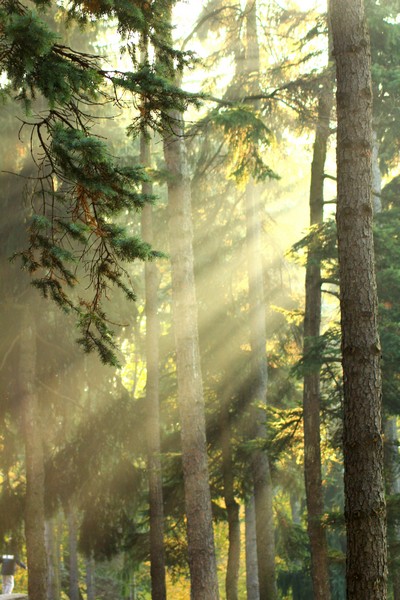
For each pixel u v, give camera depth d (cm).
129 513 2644
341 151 1066
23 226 2239
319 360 1838
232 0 2406
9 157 2259
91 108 2364
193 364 1809
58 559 3628
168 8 1009
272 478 2662
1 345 2472
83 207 852
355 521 1005
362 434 1016
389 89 1861
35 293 2402
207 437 2594
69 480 2566
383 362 1777
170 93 856
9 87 856
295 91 1900
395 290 1822
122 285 884
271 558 2366
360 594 991
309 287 1905
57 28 1888
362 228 1050
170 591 3834
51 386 2581
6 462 2594
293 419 2020
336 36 1077
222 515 2583
